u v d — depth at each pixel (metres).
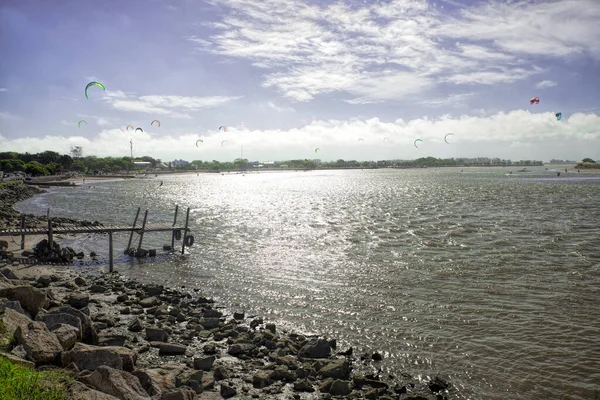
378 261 28.31
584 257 28.45
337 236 38.78
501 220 47.03
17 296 13.89
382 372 13.50
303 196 94.38
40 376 8.84
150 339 15.44
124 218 54.19
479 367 13.85
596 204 63.62
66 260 29.33
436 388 12.54
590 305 19.38
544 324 17.28
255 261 28.98
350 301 20.33
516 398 12.16
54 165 184.00
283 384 12.43
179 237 33.59
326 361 13.55
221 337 15.90
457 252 30.70
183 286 23.44
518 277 23.98
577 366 13.89
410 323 17.53
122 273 26.56
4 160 159.00
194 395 10.34
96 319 16.97
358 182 162.75
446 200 75.56
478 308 19.14
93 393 8.49
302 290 22.16
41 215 54.97
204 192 110.12
